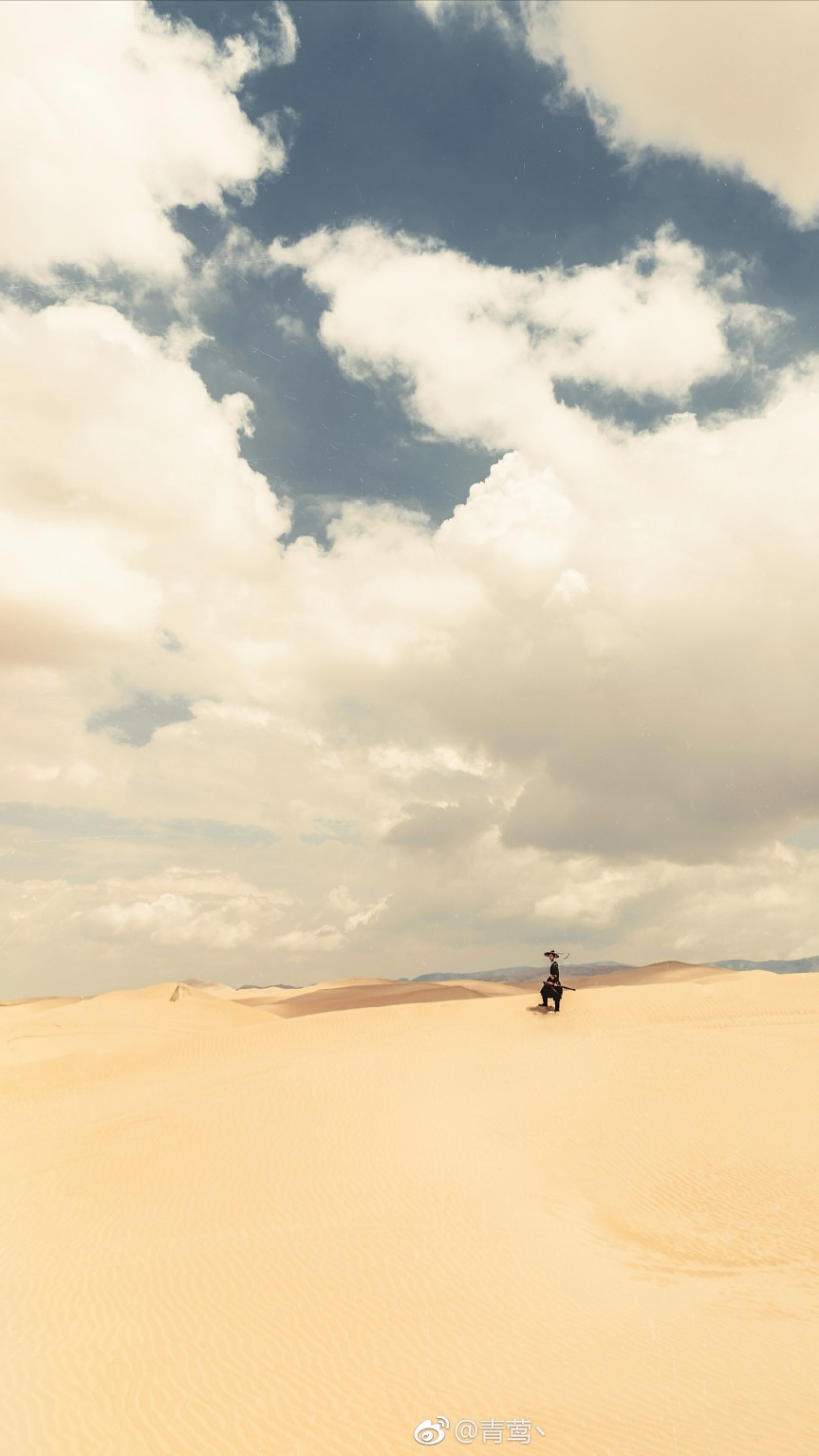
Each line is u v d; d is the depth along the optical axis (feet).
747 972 184.03
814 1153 81.30
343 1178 78.18
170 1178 80.53
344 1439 35.24
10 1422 37.93
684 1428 34.81
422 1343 44.57
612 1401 37.52
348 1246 60.08
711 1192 73.61
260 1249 59.93
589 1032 138.92
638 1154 84.17
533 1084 110.52
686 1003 155.84
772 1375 39.73
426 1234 62.69
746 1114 93.40
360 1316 48.26
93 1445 35.76
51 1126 111.96
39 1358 44.11
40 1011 280.31
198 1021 233.55
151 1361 43.29
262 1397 39.24
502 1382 39.93
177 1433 36.42
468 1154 85.15
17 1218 70.54
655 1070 111.45
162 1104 112.27
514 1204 70.79
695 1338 44.68
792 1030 123.85
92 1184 79.87
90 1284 54.19
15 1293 53.21
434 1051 128.77
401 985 319.47
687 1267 57.52
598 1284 53.67
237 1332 46.42
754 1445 33.12
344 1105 103.40
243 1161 84.79
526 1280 53.67
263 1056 148.25
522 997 171.42
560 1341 44.57
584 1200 72.84
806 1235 63.26
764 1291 52.42
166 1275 55.36
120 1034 214.69
